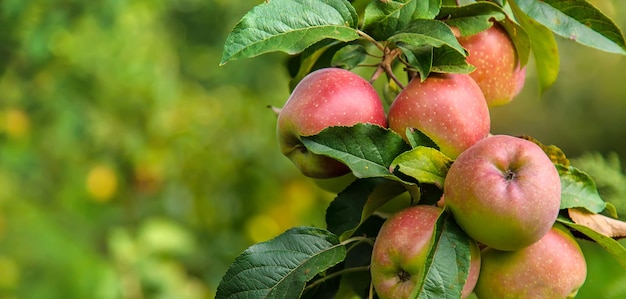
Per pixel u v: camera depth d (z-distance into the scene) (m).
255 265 1.62
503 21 1.70
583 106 5.18
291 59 1.76
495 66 1.70
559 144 5.21
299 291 1.61
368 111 1.64
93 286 3.37
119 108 4.30
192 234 4.18
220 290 1.61
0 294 3.45
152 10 4.41
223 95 4.70
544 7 1.69
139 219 4.20
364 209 1.64
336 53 1.70
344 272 1.69
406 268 1.60
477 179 1.58
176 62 4.79
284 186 4.25
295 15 1.61
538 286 1.63
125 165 4.33
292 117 1.64
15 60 4.28
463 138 1.64
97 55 4.27
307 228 1.63
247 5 4.89
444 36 1.61
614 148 5.08
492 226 1.58
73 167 4.24
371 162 1.62
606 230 1.65
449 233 1.59
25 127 4.28
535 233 1.59
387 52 1.65
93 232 4.03
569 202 1.64
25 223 3.71
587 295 2.07
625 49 1.68
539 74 1.76
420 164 1.61
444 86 1.64
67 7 3.98
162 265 3.49
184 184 4.30
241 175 4.28
